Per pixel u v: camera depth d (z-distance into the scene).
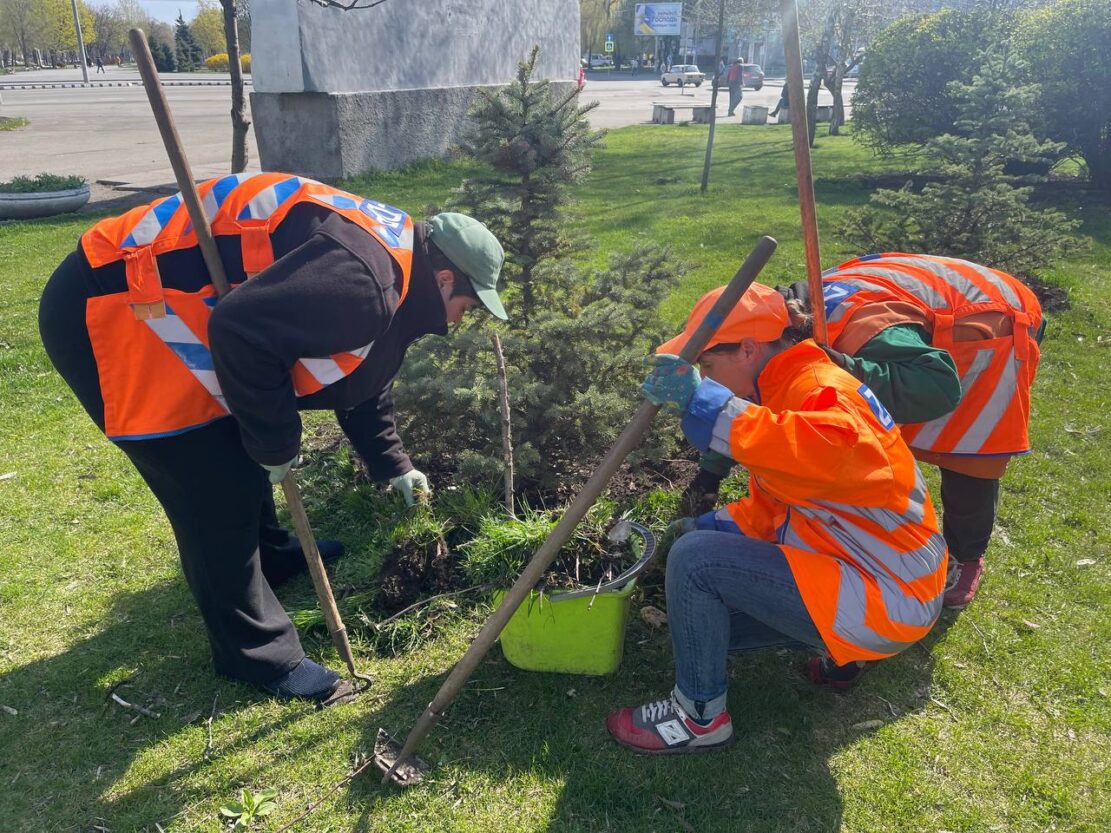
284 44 11.49
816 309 2.36
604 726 2.72
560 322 3.63
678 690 2.55
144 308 2.27
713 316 2.12
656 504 3.73
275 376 2.16
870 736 2.69
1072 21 9.75
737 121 22.84
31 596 3.41
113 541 3.80
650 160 14.81
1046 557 3.57
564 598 2.69
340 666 3.02
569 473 3.90
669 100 32.41
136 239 2.28
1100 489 4.11
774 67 53.44
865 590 2.21
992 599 3.33
